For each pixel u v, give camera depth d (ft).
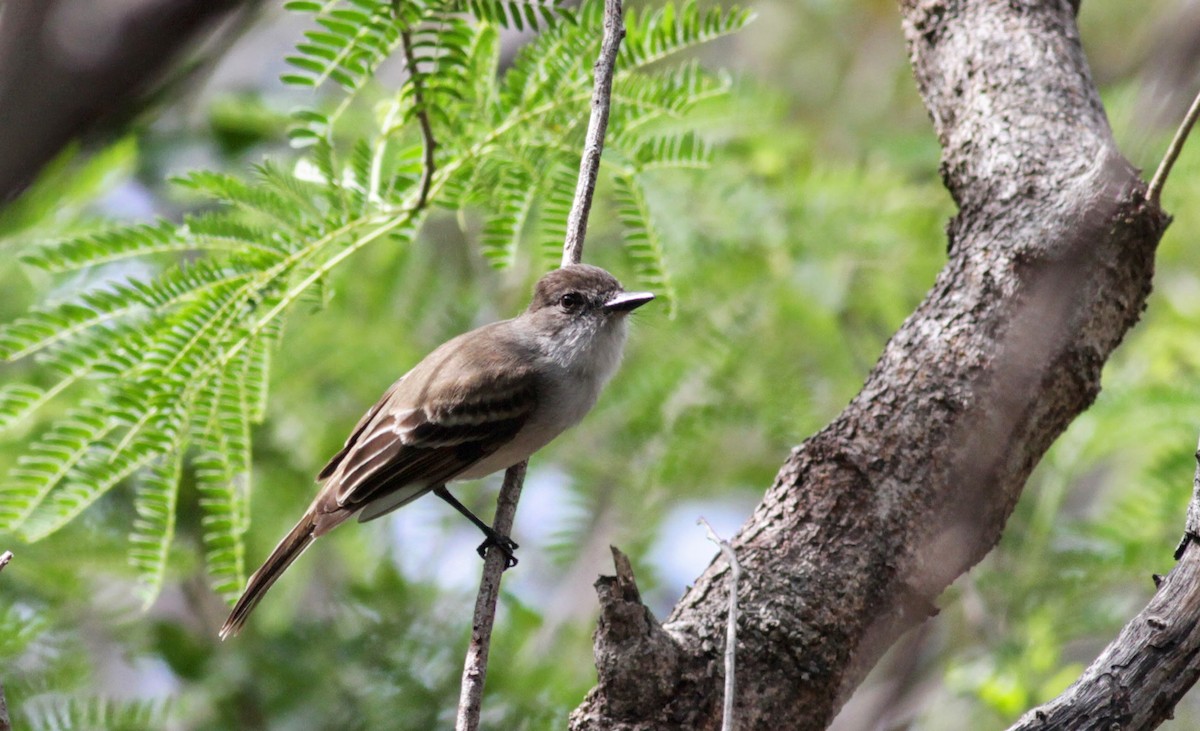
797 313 43.73
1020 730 18.57
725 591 22.53
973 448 23.25
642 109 30.83
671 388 43.62
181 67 35.55
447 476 35.78
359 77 27.61
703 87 30.94
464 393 35.35
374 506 35.37
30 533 27.40
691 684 21.56
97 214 39.37
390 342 43.68
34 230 35.65
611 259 43.06
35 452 29.91
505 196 31.76
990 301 24.57
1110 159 25.90
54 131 22.94
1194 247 43.52
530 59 30.58
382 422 35.81
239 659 40.24
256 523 42.75
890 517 22.76
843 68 60.49
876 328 45.96
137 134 39.93
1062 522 41.50
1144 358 45.80
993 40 28.99
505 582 43.88
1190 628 18.65
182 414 28.27
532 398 35.83
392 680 38.14
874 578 22.41
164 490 28.35
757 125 42.96
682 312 41.63
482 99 30.58
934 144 46.57
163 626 41.16
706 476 45.03
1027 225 25.36
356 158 30.91
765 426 43.86
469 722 24.00
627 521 44.55
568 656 40.55
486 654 25.34
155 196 43.68
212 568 29.55
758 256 43.29
